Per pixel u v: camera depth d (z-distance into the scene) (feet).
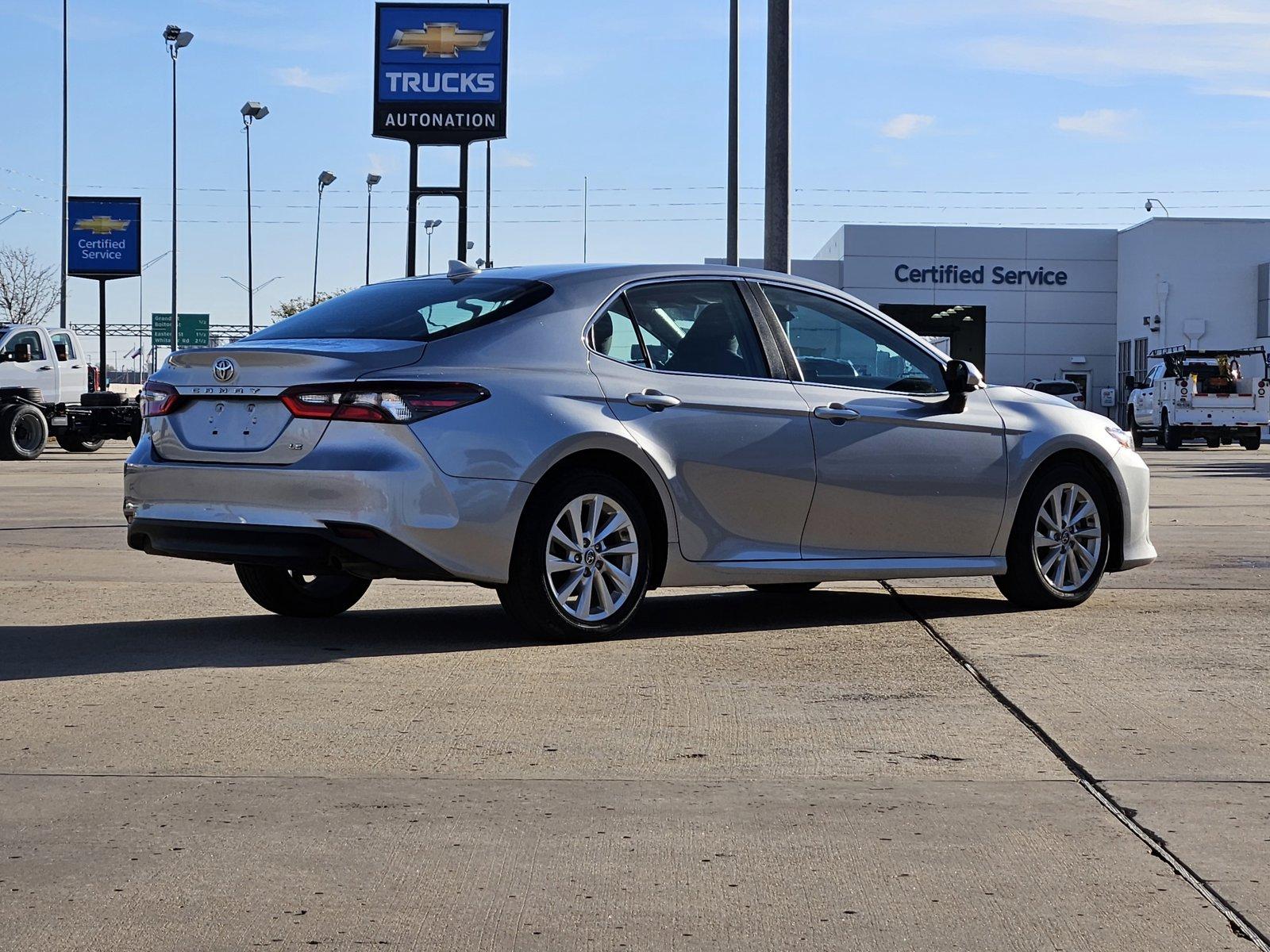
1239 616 25.14
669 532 22.03
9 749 15.33
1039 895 11.41
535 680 19.08
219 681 18.79
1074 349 196.34
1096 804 13.78
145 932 10.53
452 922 10.79
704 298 23.20
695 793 14.03
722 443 22.38
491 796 13.89
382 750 15.47
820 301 24.48
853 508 23.72
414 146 114.01
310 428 20.15
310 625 23.32
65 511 45.39
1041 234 195.00
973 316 152.97
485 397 20.54
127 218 184.14
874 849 12.46
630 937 10.53
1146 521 27.35
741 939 10.52
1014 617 24.95
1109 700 18.20
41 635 22.04
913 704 17.89
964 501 24.84
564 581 21.57
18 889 11.34
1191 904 11.23
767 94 51.16
